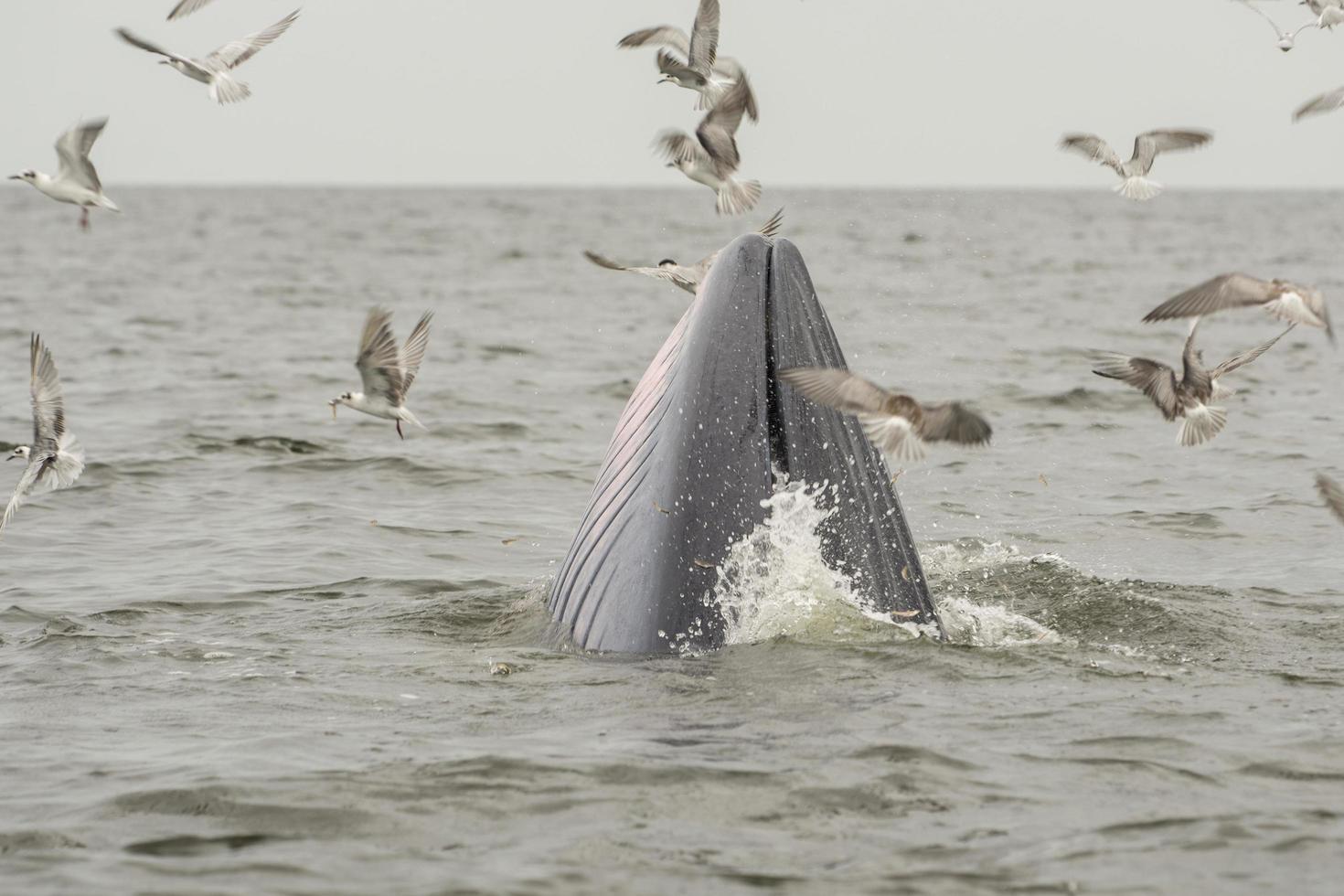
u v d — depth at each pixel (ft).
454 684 93.40
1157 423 232.53
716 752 79.36
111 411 245.45
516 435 226.99
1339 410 245.65
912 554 99.09
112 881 65.10
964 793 74.38
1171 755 79.71
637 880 64.75
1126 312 419.95
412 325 394.52
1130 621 110.73
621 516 97.04
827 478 94.84
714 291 98.84
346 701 90.94
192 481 189.26
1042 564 131.13
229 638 110.42
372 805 73.51
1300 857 66.80
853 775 76.28
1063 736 82.38
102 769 79.25
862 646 93.35
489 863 66.69
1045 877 64.75
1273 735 82.99
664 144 118.21
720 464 93.40
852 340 335.26
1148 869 65.67
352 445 215.31
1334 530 155.02
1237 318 410.93
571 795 74.18
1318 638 107.55
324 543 152.56
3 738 84.99
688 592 92.63
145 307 447.42
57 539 154.30
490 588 131.75
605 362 317.83
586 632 96.58
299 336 374.02
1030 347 329.72
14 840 69.92
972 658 95.09
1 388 270.46
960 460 199.41
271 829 70.90
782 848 68.08
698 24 118.83
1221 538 152.25
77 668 100.83
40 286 527.81
